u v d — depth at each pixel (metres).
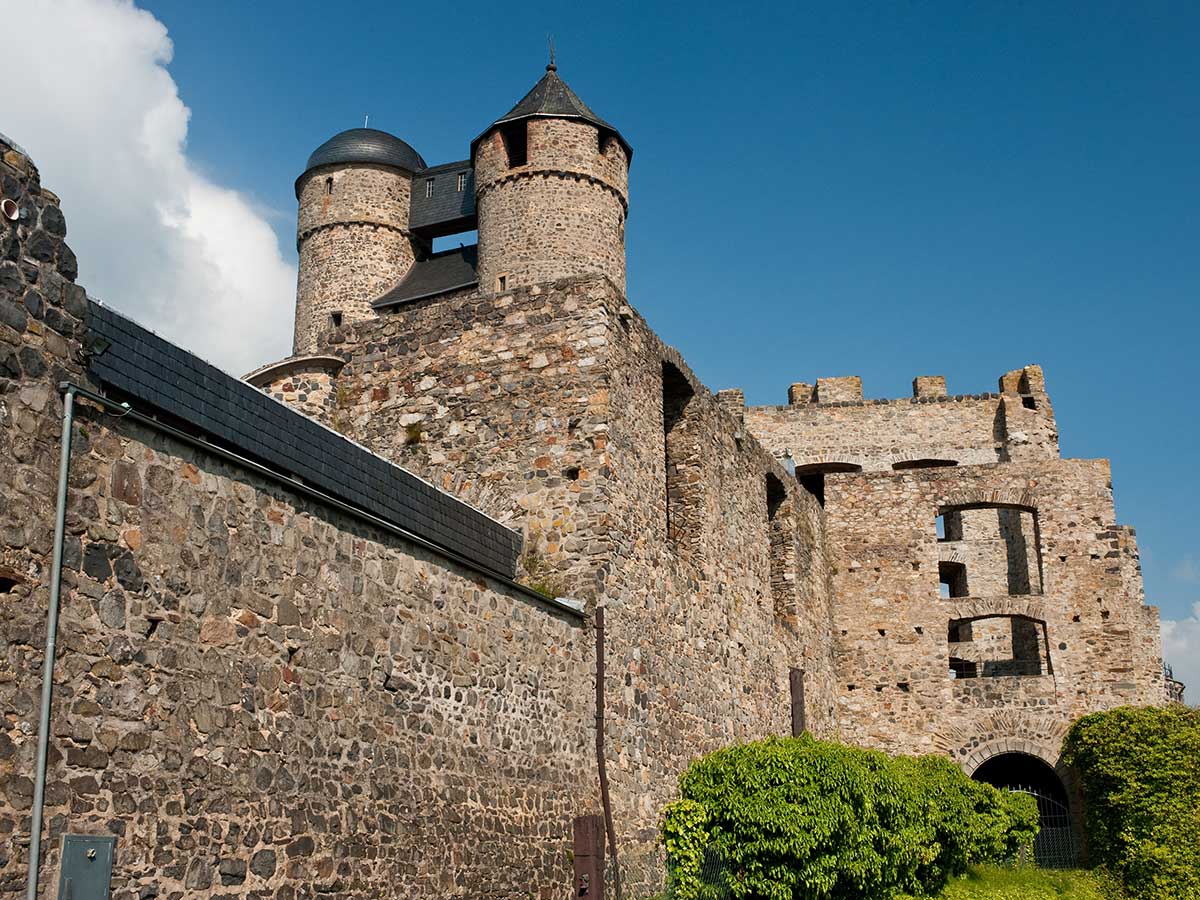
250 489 9.95
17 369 8.05
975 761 30.05
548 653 14.52
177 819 8.73
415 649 11.86
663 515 18.48
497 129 37.06
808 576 29.03
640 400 18.02
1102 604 30.48
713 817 15.69
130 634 8.59
